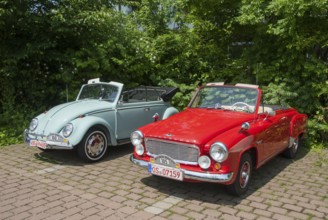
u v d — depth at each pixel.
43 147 6.42
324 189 5.43
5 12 8.05
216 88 6.47
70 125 6.33
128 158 7.00
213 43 10.52
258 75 8.98
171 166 4.88
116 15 10.02
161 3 11.08
